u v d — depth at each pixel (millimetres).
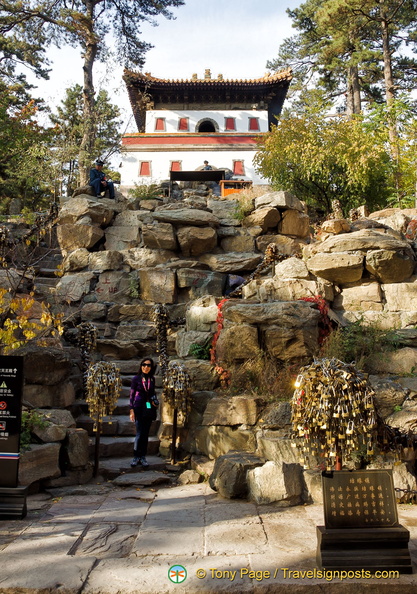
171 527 4812
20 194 26859
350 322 8172
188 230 11734
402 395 6438
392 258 8438
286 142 16812
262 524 4871
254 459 5949
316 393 4203
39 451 5984
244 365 7367
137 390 6934
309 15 27453
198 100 33125
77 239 12594
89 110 22531
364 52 23375
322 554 3893
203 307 8781
